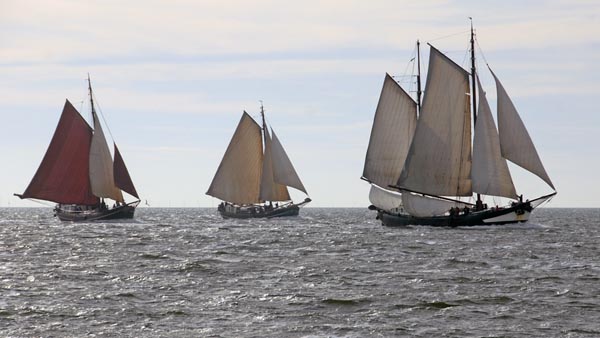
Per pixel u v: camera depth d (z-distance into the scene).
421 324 111.50
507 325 110.50
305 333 106.62
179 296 133.00
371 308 122.44
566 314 117.50
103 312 119.38
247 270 167.50
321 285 145.12
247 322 112.88
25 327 110.12
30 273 162.38
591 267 172.75
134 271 166.00
